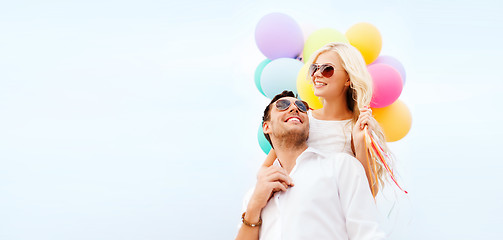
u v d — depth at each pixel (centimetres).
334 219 172
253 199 179
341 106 213
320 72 202
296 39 297
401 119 267
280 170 181
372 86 214
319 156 189
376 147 188
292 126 185
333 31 281
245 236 182
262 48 304
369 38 279
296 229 170
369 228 166
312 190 174
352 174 177
